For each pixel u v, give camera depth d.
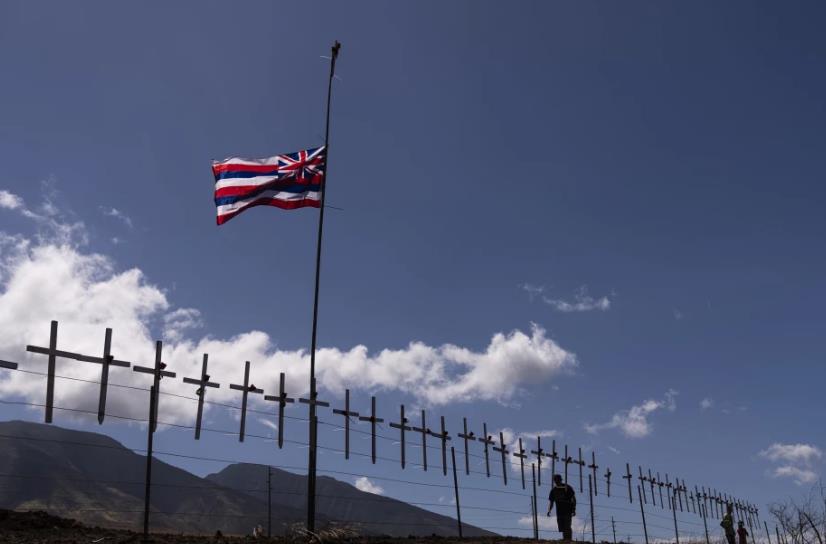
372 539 17.95
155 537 15.29
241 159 21.92
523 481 28.94
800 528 37.62
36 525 15.28
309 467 18.17
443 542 18.91
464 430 26.48
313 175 21.91
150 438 15.70
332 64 22.27
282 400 18.80
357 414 21.25
